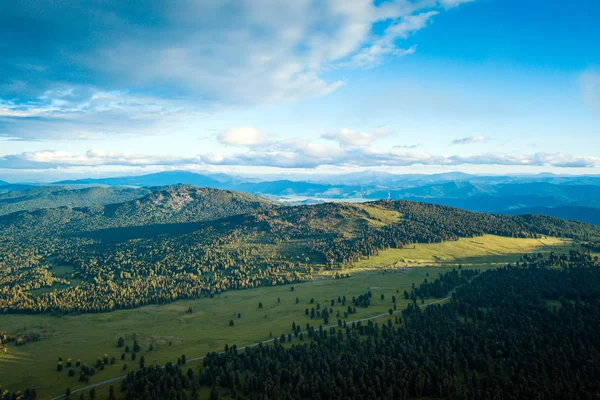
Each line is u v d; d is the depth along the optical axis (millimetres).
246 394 162625
